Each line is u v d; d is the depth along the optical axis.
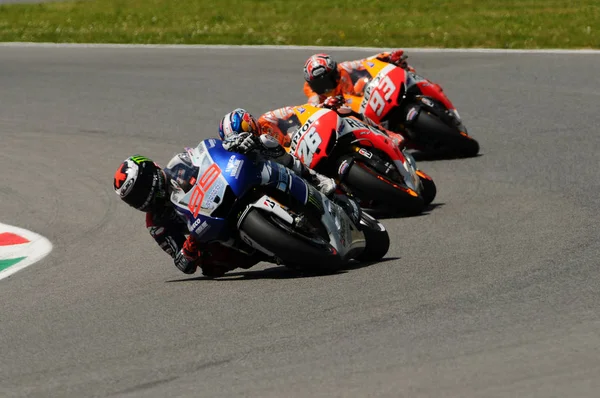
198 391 16.97
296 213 24.38
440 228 29.72
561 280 22.17
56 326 22.03
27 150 46.66
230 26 81.44
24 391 17.75
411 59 62.78
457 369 17.06
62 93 58.94
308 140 29.83
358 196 30.80
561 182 34.66
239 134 24.08
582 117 45.56
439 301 21.19
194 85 58.78
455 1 91.56
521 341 18.23
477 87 53.72
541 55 61.44
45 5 104.94
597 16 77.06
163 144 46.44
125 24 85.88
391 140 31.70
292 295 22.69
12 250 31.83
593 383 16.11
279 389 16.77
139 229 33.34
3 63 69.31
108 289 25.61
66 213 36.22
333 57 64.50
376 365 17.52
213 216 23.53
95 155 45.03
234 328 20.41
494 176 36.78
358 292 22.45
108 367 18.66
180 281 25.81
